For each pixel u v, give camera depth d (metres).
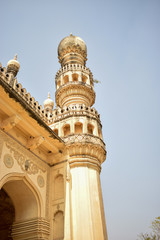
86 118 13.95
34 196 10.51
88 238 9.95
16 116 9.52
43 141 11.10
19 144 10.41
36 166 11.20
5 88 8.84
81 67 19.55
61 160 12.33
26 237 9.75
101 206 11.61
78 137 12.75
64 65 21.17
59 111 14.76
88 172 12.13
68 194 10.98
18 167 9.88
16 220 10.32
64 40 22.56
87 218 10.48
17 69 13.59
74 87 17.62
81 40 22.89
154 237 19.80
